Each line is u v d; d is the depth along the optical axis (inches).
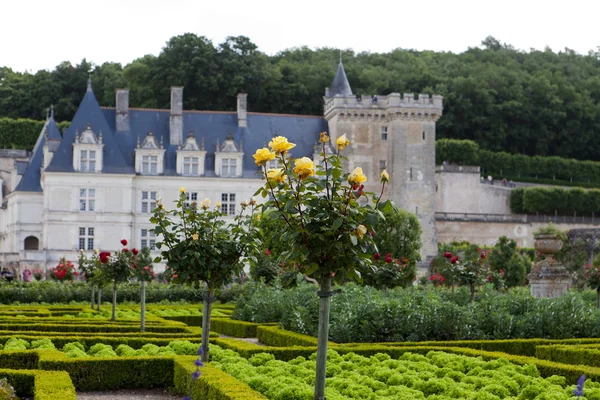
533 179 5506.9
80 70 5334.6
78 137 3378.4
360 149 3705.7
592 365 774.5
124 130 3513.8
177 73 4665.4
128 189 3405.5
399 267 1428.4
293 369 683.4
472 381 626.8
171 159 3489.2
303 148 3703.3
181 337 938.7
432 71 6038.4
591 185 5575.8
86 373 693.3
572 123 5910.4
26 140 4960.6
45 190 3346.5
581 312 1034.7
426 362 719.1
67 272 2100.1
